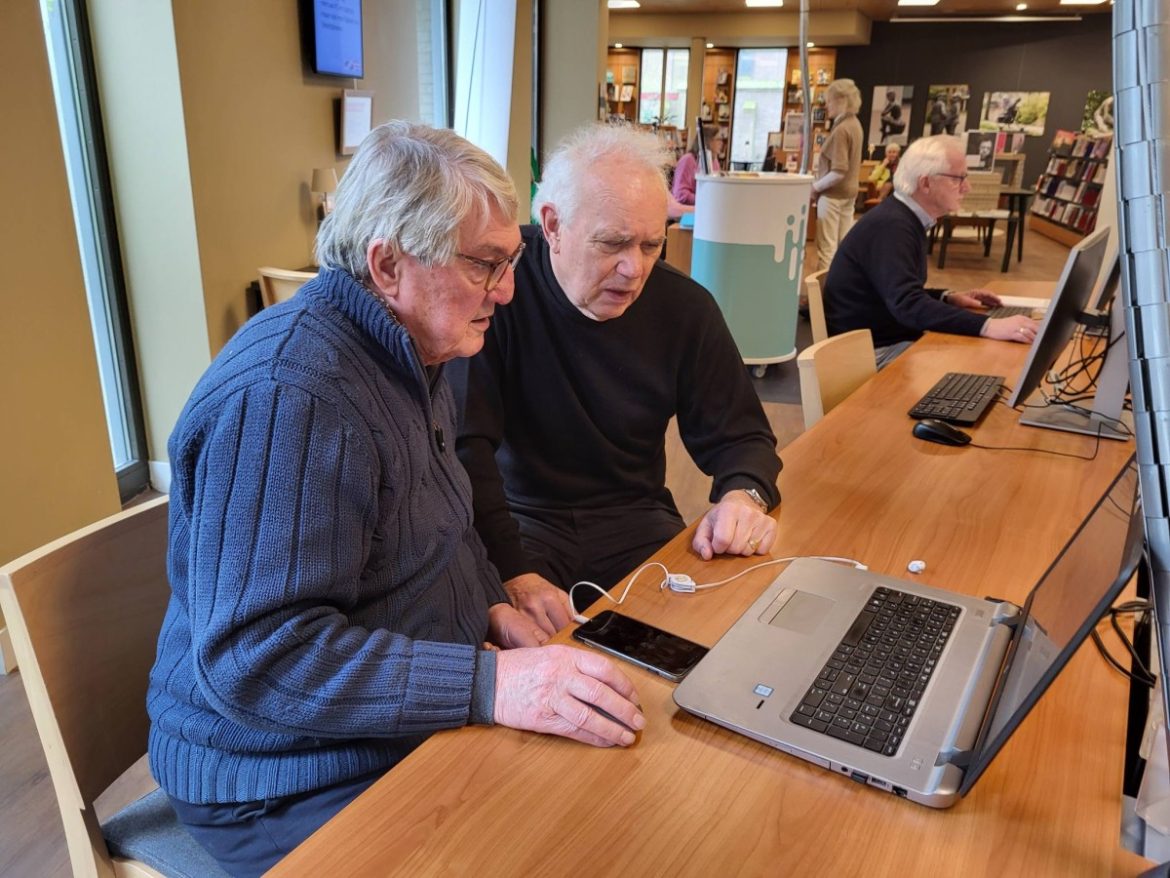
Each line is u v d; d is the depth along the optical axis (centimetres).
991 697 89
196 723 93
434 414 108
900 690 91
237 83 344
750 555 128
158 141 316
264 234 373
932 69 1355
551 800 78
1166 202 55
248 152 355
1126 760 85
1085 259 180
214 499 83
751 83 1392
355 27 413
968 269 926
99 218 325
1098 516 93
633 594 116
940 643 100
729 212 452
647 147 151
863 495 152
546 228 154
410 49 514
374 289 95
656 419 172
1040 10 1204
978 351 260
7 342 228
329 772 91
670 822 76
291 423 83
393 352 93
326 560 85
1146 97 55
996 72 1335
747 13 1245
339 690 84
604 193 143
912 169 295
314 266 411
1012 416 199
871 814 77
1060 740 88
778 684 93
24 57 224
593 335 162
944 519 142
